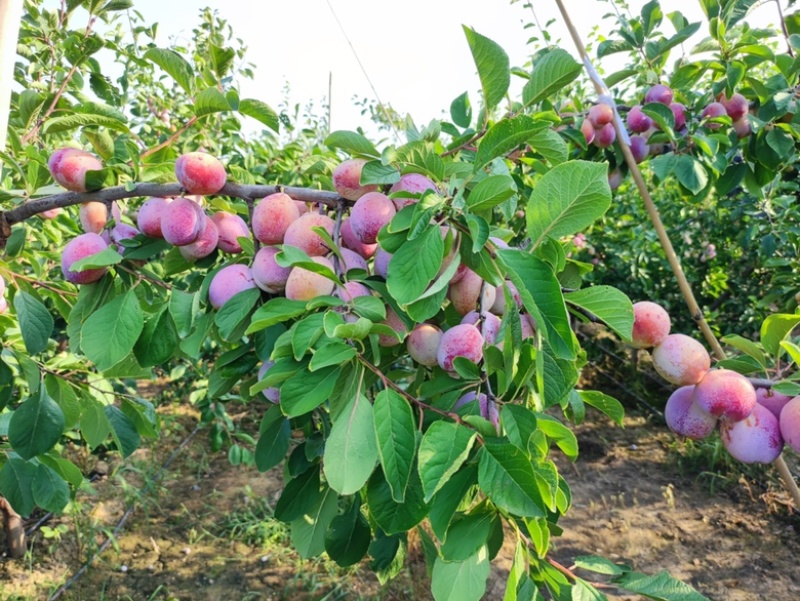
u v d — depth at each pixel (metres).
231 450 4.09
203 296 1.27
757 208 4.37
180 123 3.77
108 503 4.29
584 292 0.98
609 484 4.68
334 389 0.98
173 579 3.57
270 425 1.49
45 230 2.34
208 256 1.41
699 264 5.79
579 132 2.26
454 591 0.96
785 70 2.26
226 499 4.47
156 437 2.13
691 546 3.92
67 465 1.88
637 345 1.26
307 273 1.11
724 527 4.10
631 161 1.69
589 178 0.88
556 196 0.91
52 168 1.31
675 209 5.67
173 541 3.94
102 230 1.42
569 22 1.65
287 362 0.99
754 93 2.36
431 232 0.94
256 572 3.64
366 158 1.19
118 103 2.40
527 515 0.80
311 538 1.37
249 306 1.20
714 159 2.08
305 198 1.26
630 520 4.20
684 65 2.30
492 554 1.11
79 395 1.93
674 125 2.13
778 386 1.19
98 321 1.18
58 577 3.53
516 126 0.91
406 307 0.99
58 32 2.00
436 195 0.95
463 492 0.90
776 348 1.22
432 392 1.11
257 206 1.21
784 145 2.18
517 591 1.01
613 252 5.89
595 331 6.63
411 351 1.21
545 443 0.94
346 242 1.25
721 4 2.22
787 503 4.28
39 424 1.64
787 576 3.61
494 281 0.99
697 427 1.27
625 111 2.43
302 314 1.08
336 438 0.91
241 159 3.77
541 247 0.94
